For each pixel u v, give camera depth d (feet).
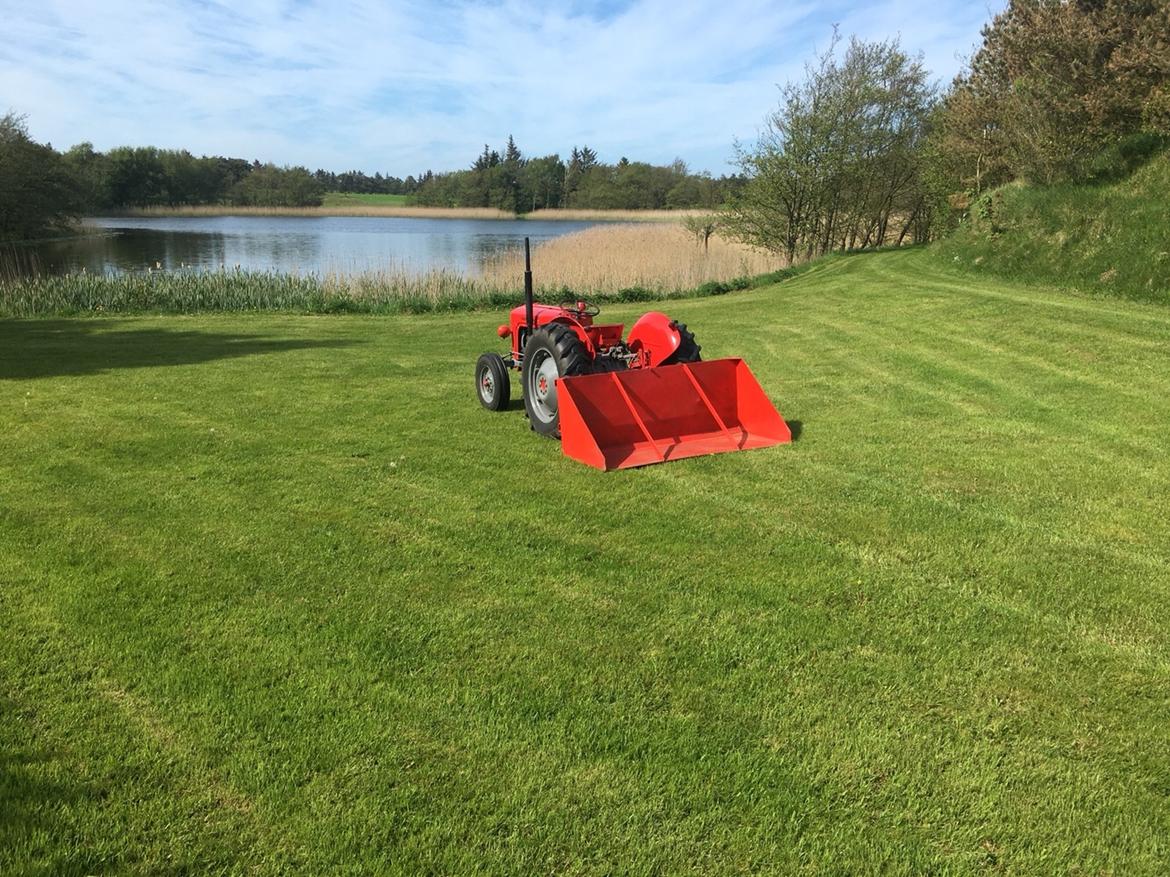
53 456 18.47
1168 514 14.99
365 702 9.24
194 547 13.39
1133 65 45.62
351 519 14.70
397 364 30.76
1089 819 7.66
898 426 21.09
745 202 86.58
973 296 40.27
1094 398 23.24
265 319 47.21
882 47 83.97
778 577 12.41
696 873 7.00
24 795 7.72
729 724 8.95
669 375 19.34
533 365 21.07
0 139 141.28
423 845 7.23
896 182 89.15
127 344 35.94
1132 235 40.98
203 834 7.31
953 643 10.60
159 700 9.22
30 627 10.73
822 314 40.63
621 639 10.61
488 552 13.25
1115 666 10.11
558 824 7.50
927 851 7.27
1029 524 14.55
